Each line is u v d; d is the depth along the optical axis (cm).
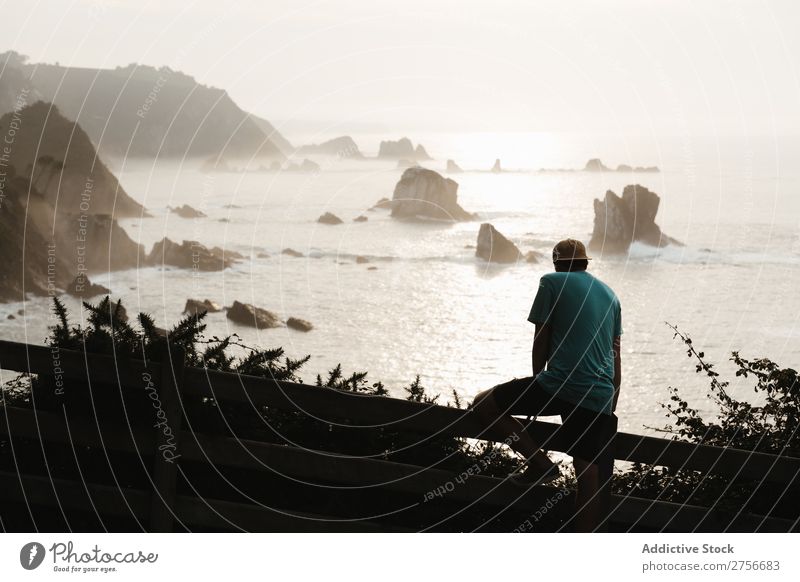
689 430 461
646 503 354
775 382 457
